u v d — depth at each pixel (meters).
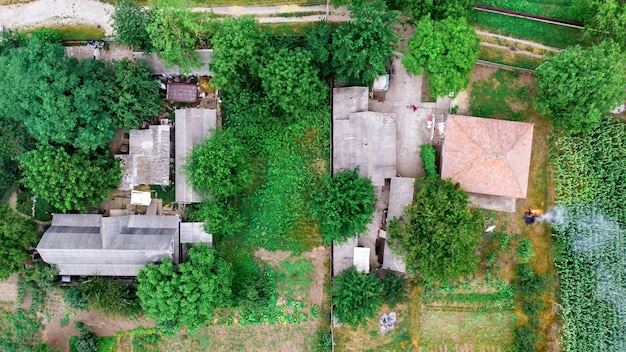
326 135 43.84
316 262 44.28
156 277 38.97
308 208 43.59
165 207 44.19
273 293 44.25
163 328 42.62
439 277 39.41
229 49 39.19
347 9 42.81
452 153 41.69
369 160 41.81
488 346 43.97
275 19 44.25
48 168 39.34
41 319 44.28
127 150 44.06
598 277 43.03
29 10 44.38
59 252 41.16
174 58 39.97
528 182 44.09
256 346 44.31
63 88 37.81
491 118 43.88
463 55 38.19
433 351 43.97
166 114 44.16
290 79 39.03
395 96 44.12
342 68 40.94
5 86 38.22
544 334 43.72
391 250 40.94
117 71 40.34
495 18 43.88
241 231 44.22
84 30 44.31
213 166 39.47
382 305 43.97
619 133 43.16
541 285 42.62
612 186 43.25
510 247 44.03
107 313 42.44
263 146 44.00
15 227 40.25
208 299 39.41
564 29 43.66
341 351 44.09
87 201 41.97
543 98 40.59
